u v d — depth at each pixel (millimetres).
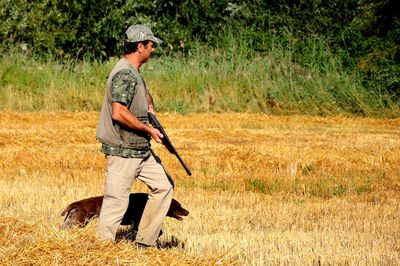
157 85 72375
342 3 81312
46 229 19344
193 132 52250
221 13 83875
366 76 73500
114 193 19781
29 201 29156
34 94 69625
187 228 25438
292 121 62875
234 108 70500
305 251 22453
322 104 70562
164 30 81312
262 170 38688
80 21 78938
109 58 80812
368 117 68188
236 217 27625
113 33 80250
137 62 19906
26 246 17938
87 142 47531
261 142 48031
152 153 20406
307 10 81875
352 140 49438
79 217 21406
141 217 20438
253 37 80438
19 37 78625
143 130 19500
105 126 19734
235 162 40000
